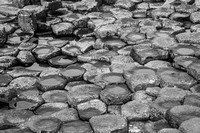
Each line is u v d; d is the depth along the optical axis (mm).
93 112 3156
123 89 3504
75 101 3314
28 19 4898
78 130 2904
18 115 3168
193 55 4066
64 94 3533
